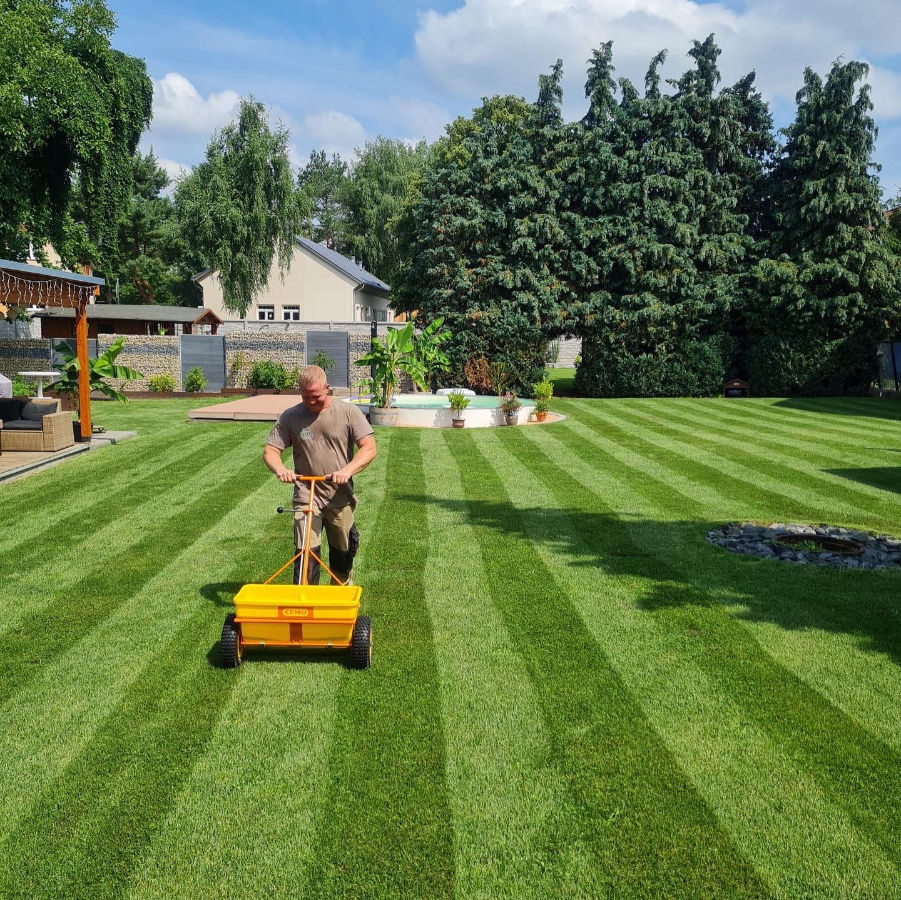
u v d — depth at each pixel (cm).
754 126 2619
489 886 273
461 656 459
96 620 512
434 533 736
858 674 433
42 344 2369
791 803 318
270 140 2970
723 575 607
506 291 2586
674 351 2517
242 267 2923
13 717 385
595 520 789
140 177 5341
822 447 1302
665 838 298
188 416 1692
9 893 269
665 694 411
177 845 294
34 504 850
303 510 473
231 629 433
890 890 271
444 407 1634
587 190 2548
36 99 1878
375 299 4538
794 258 2445
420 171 4156
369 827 304
